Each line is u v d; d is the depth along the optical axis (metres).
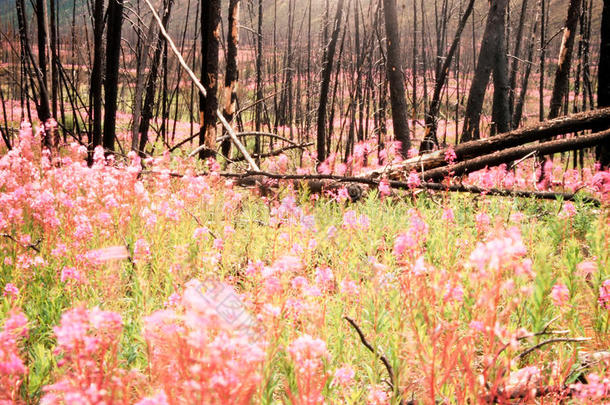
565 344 3.25
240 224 6.52
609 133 7.99
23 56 9.75
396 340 2.85
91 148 9.66
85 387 1.91
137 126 10.72
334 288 4.36
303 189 8.07
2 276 4.31
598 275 3.84
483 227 5.32
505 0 11.91
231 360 1.90
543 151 8.20
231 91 11.67
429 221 6.04
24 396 2.64
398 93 10.91
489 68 11.98
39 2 9.56
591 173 10.42
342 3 11.32
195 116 26.27
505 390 2.43
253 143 19.12
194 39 14.55
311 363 2.22
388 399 2.81
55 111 10.52
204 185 6.46
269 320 2.45
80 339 1.92
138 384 2.55
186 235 5.21
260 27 16.95
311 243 4.34
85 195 6.73
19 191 5.15
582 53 17.56
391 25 10.74
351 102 13.62
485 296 2.30
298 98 18.84
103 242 4.77
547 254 4.58
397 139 11.02
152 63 12.15
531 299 3.04
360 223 5.50
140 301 3.72
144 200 6.02
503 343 2.43
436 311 2.97
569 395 2.69
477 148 8.27
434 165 8.57
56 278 4.21
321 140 11.76
